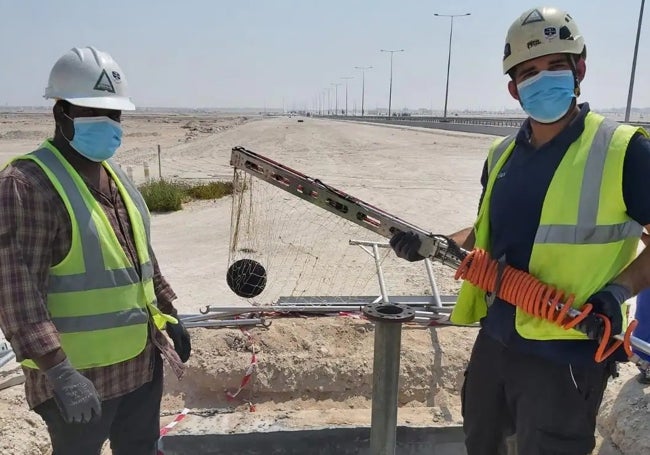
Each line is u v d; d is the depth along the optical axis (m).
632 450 3.42
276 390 4.46
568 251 2.17
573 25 2.20
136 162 23.78
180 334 2.89
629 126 2.16
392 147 30.73
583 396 2.25
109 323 2.32
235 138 40.06
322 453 3.75
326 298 5.52
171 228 10.73
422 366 4.57
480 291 2.64
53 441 2.39
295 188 2.75
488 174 2.61
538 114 2.23
